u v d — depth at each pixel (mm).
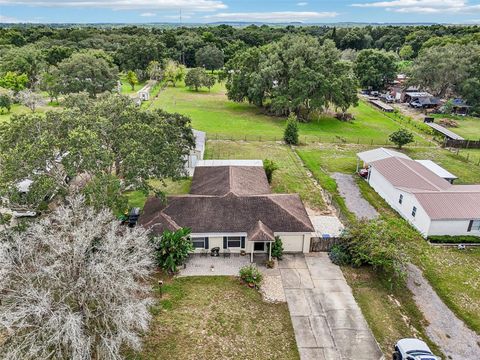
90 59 80562
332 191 41312
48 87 77250
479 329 23266
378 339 22297
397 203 37656
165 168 29938
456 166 50000
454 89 89250
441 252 31188
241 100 78500
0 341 19828
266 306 24500
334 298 25391
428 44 119875
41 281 18891
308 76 67500
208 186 34844
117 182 26578
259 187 35531
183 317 23203
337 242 29922
